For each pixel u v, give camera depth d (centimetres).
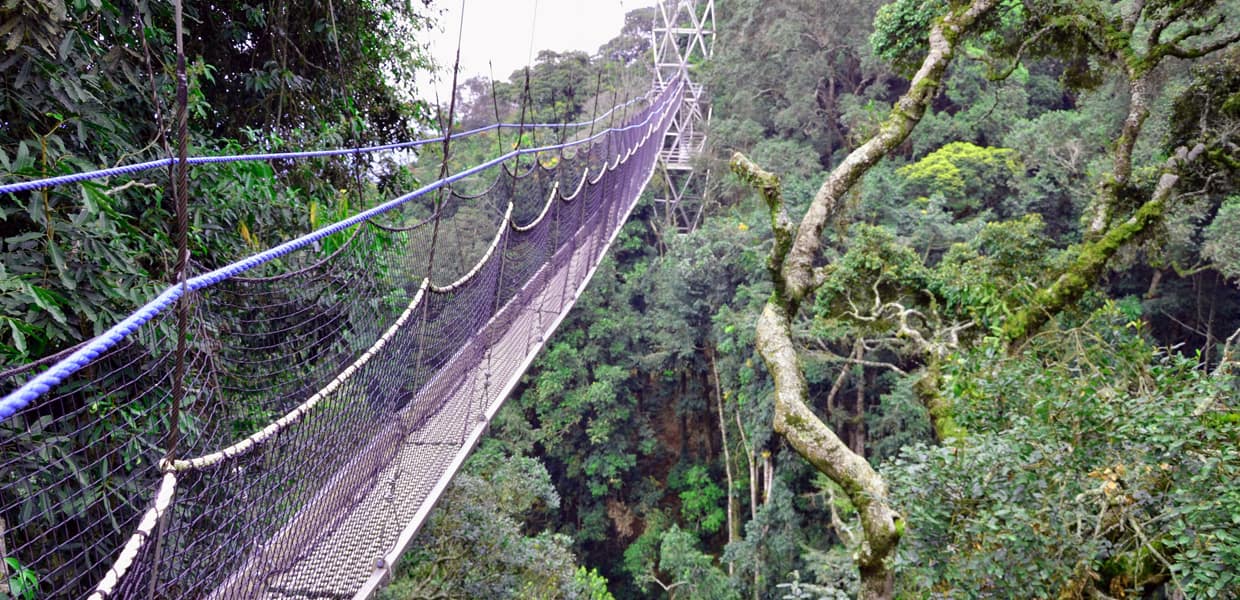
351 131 579
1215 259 1206
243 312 314
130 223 316
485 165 403
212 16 477
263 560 214
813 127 2209
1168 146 622
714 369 2061
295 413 228
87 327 258
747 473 1894
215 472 190
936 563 314
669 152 2586
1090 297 584
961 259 687
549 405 2006
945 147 1827
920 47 664
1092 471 332
